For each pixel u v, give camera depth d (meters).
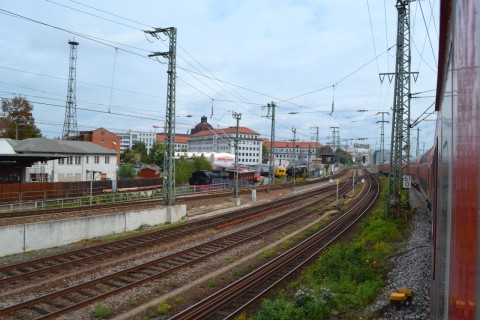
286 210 37.34
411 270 14.86
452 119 3.31
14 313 11.11
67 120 63.47
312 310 10.87
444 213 3.94
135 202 33.22
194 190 46.31
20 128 65.88
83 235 21.75
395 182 26.70
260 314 10.46
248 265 16.97
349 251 17.23
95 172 55.59
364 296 12.49
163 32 28.39
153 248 19.66
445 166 3.99
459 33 2.93
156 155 96.50
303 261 17.58
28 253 18.39
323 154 75.69
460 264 2.70
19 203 29.77
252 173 68.88
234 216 31.12
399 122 26.38
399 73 25.92
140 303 12.35
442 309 3.68
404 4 25.12
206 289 13.87
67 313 11.29
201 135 134.88
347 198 47.28
